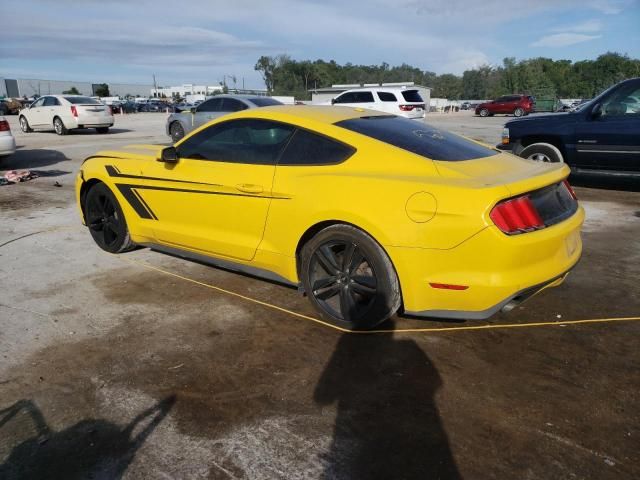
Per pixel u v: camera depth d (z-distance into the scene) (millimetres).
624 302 3846
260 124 3805
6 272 4480
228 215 3848
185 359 3055
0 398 2676
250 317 3607
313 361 3031
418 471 2174
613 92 7664
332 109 4051
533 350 3154
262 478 2137
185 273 4461
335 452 2287
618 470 2166
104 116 19391
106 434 2404
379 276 3160
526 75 79875
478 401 2648
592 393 2711
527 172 3293
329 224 3373
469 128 23250
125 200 4617
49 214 6598
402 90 20797
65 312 3678
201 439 2371
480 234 2818
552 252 3055
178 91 105000
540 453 2273
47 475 2154
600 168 7895
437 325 3477
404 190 3031
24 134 19438
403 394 2713
